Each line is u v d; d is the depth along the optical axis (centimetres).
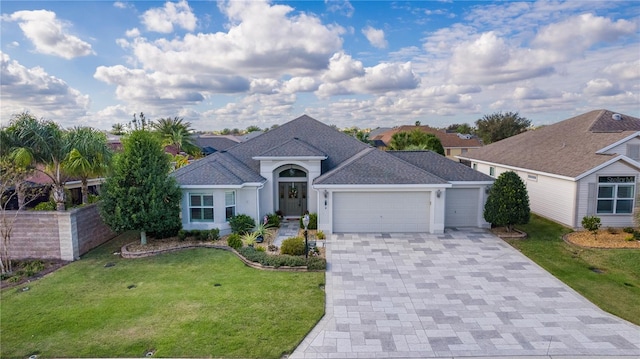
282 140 2409
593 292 1155
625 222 1819
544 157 2278
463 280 1260
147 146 1612
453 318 993
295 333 909
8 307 1082
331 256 1518
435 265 1408
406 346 859
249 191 1905
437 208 1841
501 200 1759
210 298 1112
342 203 1875
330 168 2212
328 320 986
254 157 2036
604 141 2008
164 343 866
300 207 2175
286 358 816
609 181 1797
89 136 1630
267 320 973
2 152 1445
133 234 1884
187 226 1816
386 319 990
